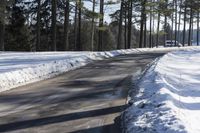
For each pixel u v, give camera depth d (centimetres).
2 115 1070
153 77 1648
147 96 1246
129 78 1838
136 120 948
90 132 889
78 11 4784
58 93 1423
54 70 2066
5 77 1602
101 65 2489
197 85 1488
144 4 5453
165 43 8038
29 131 902
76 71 2150
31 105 1206
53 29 3966
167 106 1021
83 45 7431
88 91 1465
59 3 5072
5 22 4303
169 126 835
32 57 2769
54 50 3988
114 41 9081
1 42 4619
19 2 5359
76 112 1099
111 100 1276
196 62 2488
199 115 977
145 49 4841
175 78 1656
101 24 4766
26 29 5569
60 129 917
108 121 989
